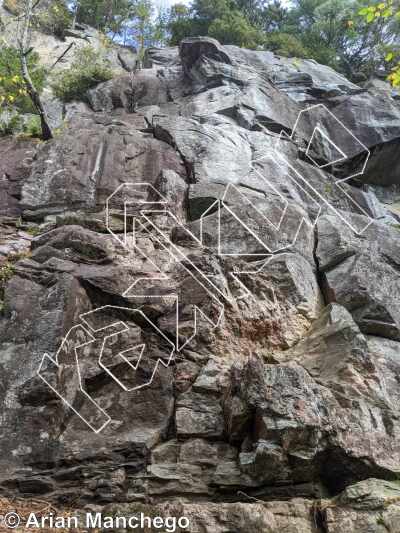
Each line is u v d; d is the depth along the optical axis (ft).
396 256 31.83
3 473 18.26
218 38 81.51
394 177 52.03
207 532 15.88
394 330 25.68
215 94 51.37
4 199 35.37
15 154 38.37
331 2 89.15
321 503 16.53
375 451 18.22
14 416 19.56
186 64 58.29
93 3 99.71
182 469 18.84
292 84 58.95
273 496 17.85
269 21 103.24
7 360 21.04
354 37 88.43
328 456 18.25
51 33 84.94
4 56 50.88
